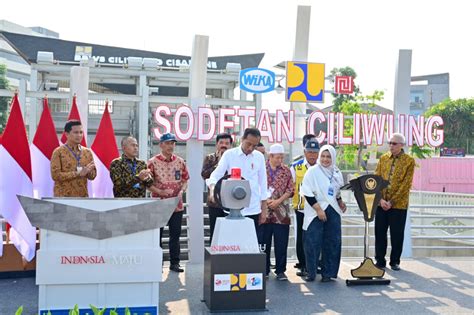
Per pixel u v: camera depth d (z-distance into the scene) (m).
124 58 27.31
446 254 12.47
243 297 5.18
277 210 6.49
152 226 4.75
